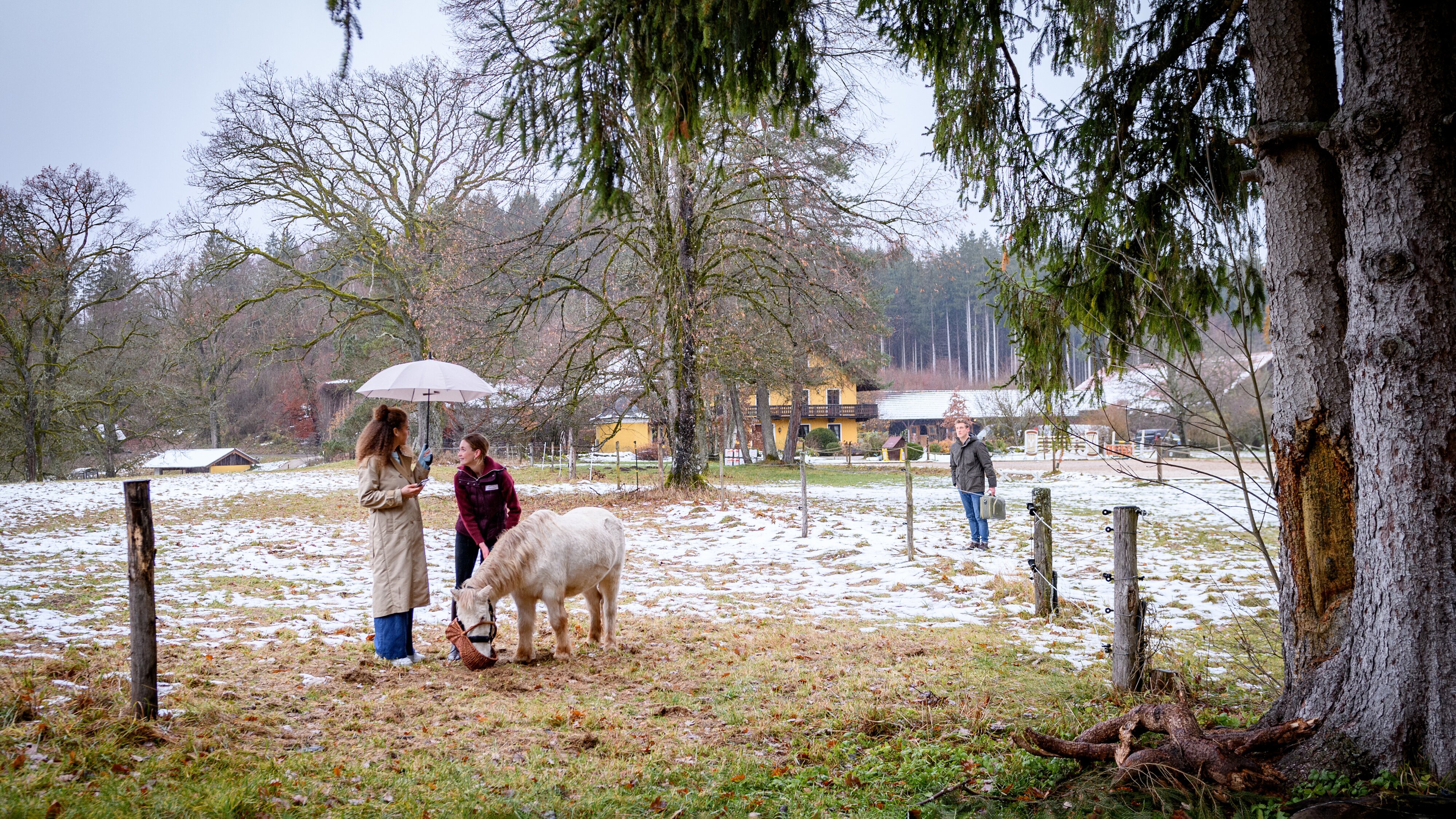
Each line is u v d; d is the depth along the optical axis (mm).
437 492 22516
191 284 27969
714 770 4180
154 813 3123
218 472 32125
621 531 6867
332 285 36656
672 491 18953
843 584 9734
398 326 32062
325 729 4488
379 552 5961
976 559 10984
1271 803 3318
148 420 40000
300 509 17906
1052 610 7742
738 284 19484
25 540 12117
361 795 3658
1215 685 5426
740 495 20000
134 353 36062
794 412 40531
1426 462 3340
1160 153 5570
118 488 23391
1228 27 5023
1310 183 3920
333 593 8852
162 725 4145
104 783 3299
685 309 18422
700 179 17984
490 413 25953
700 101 5020
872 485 26125
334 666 5770
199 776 3555
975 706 5016
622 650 6629
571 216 19453
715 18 4441
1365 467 3549
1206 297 5750
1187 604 8102
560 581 6207
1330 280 3857
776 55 4797
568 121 5195
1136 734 3988
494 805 3611
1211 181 4613
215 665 5516
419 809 3533
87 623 6609
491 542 6398
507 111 5266
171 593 8297
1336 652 3742
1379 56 3496
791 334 19484
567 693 5426
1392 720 3363
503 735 4602
